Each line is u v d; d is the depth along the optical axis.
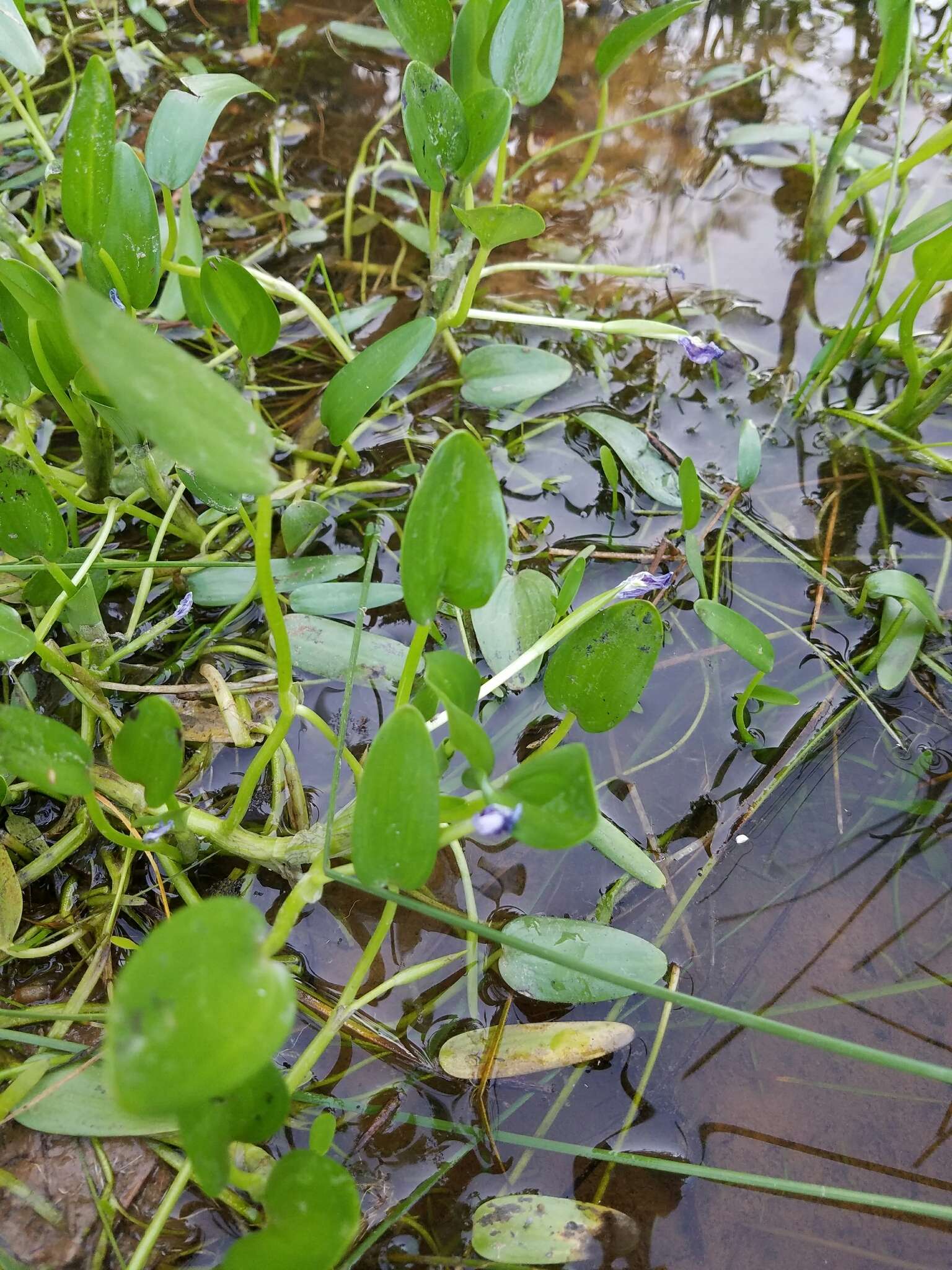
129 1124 0.16
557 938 0.18
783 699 0.20
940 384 0.26
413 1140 0.16
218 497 0.22
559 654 0.17
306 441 0.27
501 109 0.24
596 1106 0.17
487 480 0.14
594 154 0.33
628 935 0.18
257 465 0.12
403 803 0.13
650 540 0.26
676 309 0.30
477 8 0.26
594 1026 0.17
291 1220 0.13
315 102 0.37
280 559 0.24
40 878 0.19
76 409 0.22
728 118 0.37
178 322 0.30
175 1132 0.16
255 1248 0.13
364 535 0.25
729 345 0.30
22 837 0.19
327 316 0.30
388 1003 0.18
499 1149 0.16
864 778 0.21
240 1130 0.13
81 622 0.21
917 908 0.19
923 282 0.25
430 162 0.24
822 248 0.32
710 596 0.24
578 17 0.41
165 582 0.24
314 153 0.35
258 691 0.22
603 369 0.29
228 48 0.39
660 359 0.30
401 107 0.37
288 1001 0.11
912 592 0.22
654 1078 0.17
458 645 0.23
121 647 0.23
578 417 0.28
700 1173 0.15
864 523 0.26
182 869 0.19
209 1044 0.11
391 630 0.23
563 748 0.14
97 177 0.19
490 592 0.15
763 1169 0.16
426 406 0.28
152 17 0.40
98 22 0.39
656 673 0.23
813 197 0.31
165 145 0.22
